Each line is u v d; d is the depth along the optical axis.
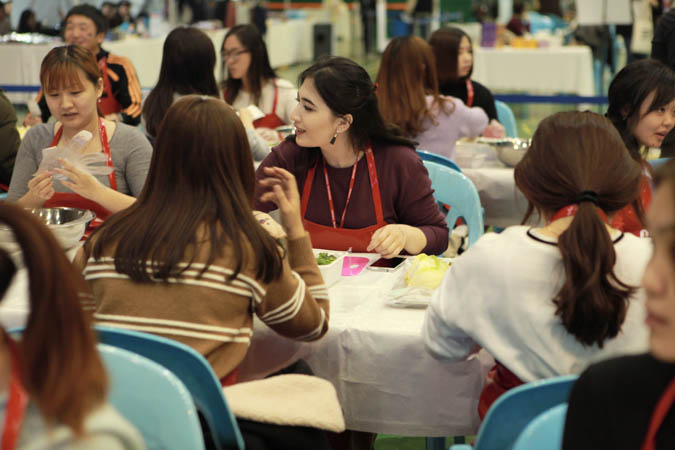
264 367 1.77
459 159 3.61
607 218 1.45
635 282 1.38
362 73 2.28
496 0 12.12
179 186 1.52
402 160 2.36
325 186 2.39
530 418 1.25
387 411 1.73
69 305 0.85
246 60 4.14
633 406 0.96
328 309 1.71
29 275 0.84
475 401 1.68
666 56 4.32
